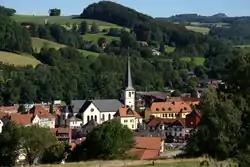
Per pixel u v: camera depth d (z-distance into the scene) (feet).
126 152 320.50
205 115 227.81
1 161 303.89
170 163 240.53
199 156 252.83
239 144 181.78
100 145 305.12
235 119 213.46
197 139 239.30
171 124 643.86
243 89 252.21
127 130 319.47
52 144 318.24
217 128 218.38
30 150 309.83
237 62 263.08
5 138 308.40
